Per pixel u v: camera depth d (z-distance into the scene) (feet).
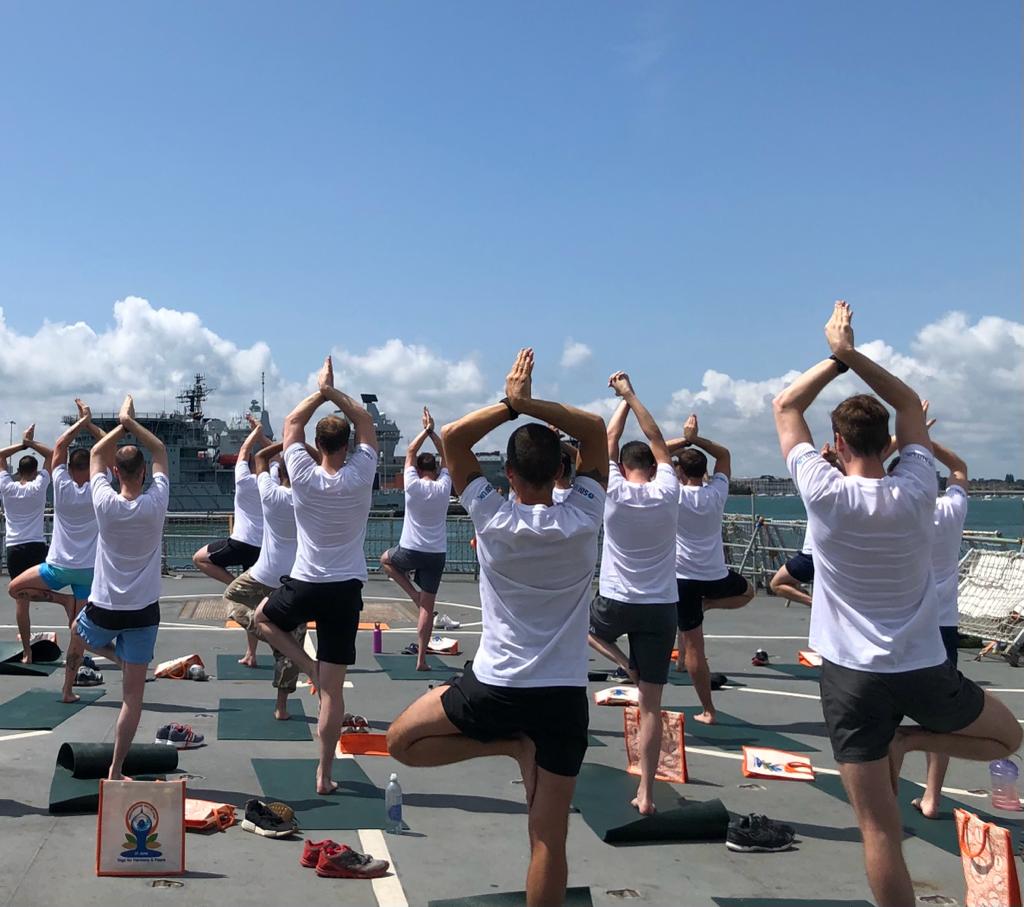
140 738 21.04
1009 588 36.81
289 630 17.87
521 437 11.09
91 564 26.48
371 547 59.21
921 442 11.50
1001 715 11.36
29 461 30.68
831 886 13.70
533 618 10.69
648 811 16.07
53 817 15.57
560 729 10.57
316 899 12.73
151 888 12.91
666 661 16.74
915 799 17.94
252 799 16.69
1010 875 12.00
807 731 23.75
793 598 30.66
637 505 16.48
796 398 12.01
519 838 15.43
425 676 29.63
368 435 17.89
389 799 15.76
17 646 30.17
